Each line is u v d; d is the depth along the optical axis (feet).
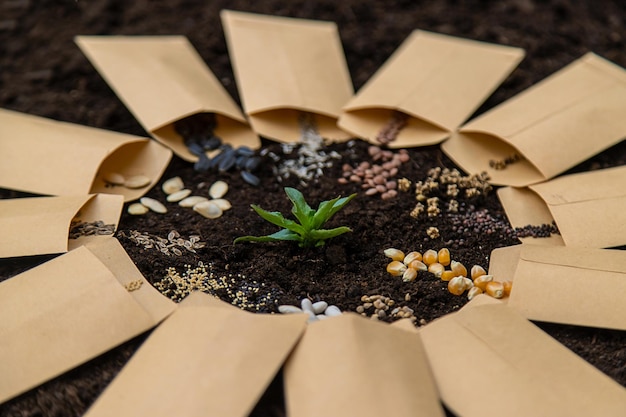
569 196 1.94
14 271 1.81
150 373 1.57
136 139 2.09
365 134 2.18
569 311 1.70
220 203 2.01
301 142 2.18
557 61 2.44
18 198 2.02
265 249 1.89
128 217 1.97
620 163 2.11
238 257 1.87
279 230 1.94
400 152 2.13
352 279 1.83
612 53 2.47
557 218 1.89
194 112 2.12
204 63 2.43
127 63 2.27
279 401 1.59
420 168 2.09
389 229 1.94
